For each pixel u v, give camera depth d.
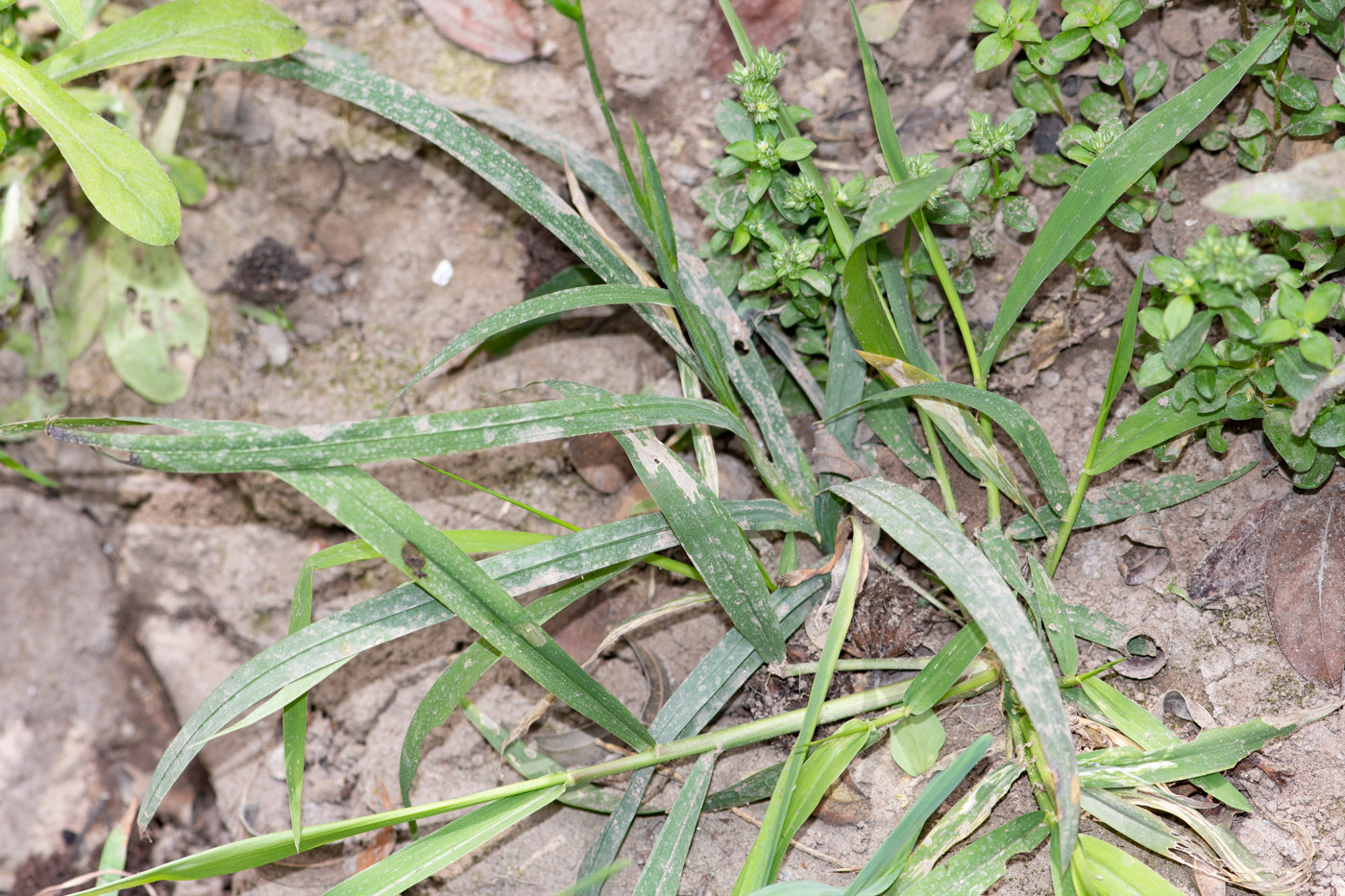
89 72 0.76
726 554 0.72
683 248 0.76
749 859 0.71
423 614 0.71
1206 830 0.70
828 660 0.71
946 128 0.78
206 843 0.80
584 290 0.72
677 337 0.74
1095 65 0.76
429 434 0.69
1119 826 0.71
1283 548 0.73
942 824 0.71
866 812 0.73
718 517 0.71
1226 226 0.74
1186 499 0.73
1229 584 0.73
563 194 0.80
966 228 0.77
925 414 0.75
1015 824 0.71
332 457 0.69
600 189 0.77
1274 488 0.73
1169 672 0.73
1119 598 0.74
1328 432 0.70
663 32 0.80
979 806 0.71
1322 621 0.72
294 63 0.76
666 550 0.77
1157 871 0.72
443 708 0.72
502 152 0.75
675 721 0.73
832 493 0.73
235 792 0.79
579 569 0.72
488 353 0.80
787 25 0.79
